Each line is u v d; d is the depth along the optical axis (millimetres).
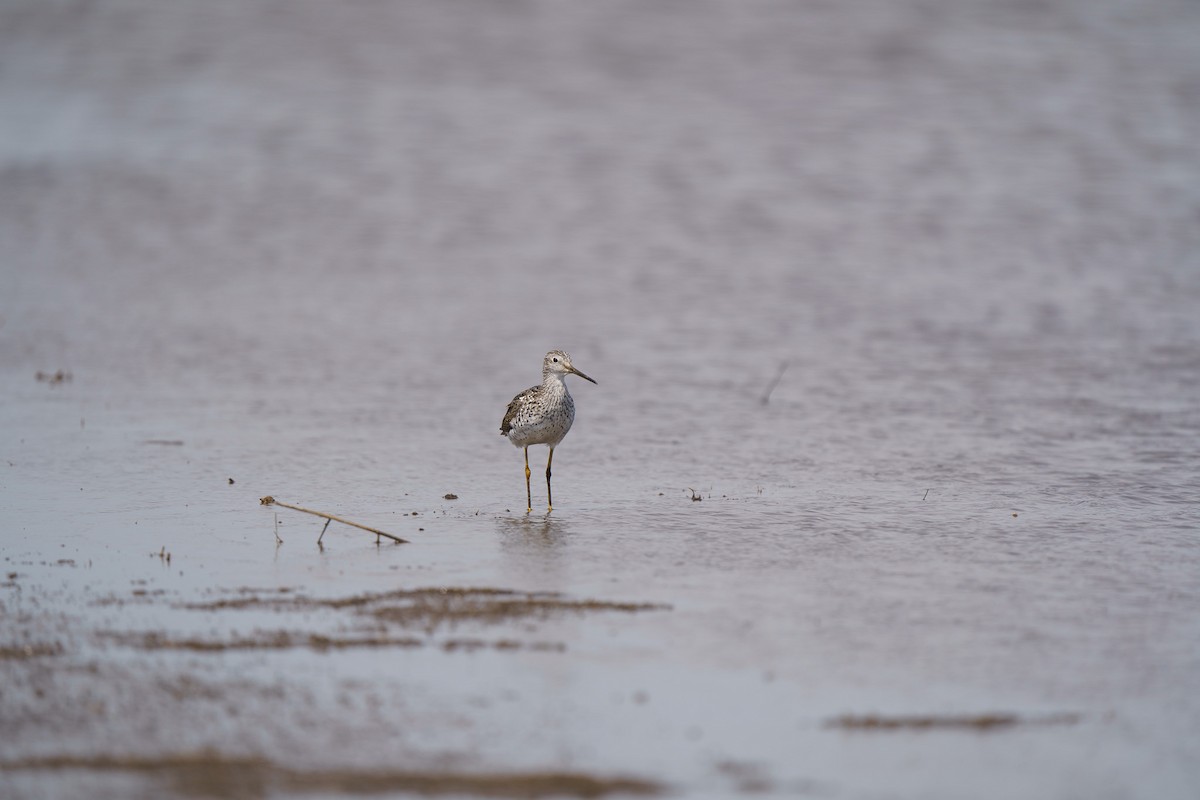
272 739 9242
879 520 14438
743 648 10844
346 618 11461
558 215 35750
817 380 21734
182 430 18516
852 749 9195
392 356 23344
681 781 8758
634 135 44156
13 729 9328
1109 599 11922
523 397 15312
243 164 40438
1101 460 16859
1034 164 39375
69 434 18188
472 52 55188
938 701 9891
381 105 47938
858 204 36125
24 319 25344
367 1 63562
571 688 10086
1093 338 23953
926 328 25141
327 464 16953
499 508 15109
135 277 29047
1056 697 9953
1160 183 36938
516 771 8852
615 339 24828
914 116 45094
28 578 12477
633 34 57125
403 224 34688
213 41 56781
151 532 14031
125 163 40031
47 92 48625
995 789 8695
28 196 36188
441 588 12219
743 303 27531
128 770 8805
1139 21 55156
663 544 13625
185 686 10031
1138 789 8703
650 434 18672
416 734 9336
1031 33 54250
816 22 57625
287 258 31188
